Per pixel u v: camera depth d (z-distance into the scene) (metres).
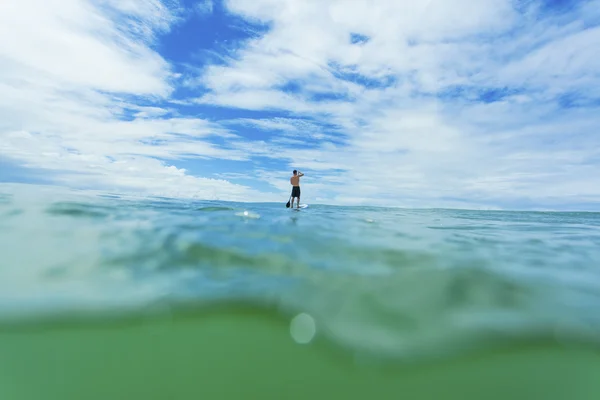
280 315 2.74
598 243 6.33
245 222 6.73
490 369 2.31
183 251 4.16
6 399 1.96
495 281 3.57
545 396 2.14
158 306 2.78
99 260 3.71
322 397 2.11
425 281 3.49
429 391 2.19
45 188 12.85
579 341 2.55
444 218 12.09
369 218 9.89
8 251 3.82
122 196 12.24
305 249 4.54
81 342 2.39
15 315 2.54
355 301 3.01
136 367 2.23
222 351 2.39
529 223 10.56
